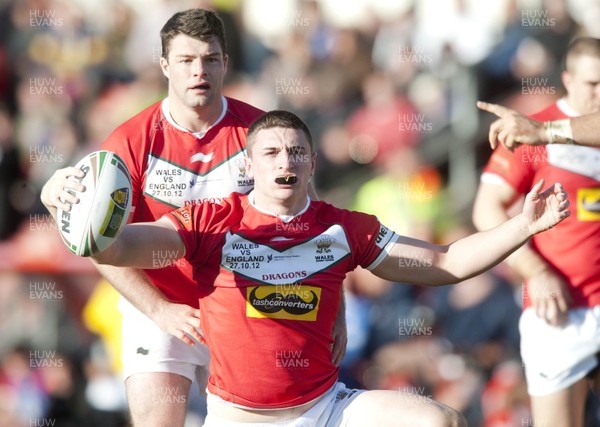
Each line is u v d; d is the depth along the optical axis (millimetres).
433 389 31953
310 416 18062
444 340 32656
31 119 46219
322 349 18188
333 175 42219
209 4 49625
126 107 46062
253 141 18203
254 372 17859
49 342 35125
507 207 23922
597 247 23484
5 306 35625
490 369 31766
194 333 18656
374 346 33344
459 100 41094
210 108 19859
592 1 44406
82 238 16688
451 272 18078
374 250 18375
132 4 51125
